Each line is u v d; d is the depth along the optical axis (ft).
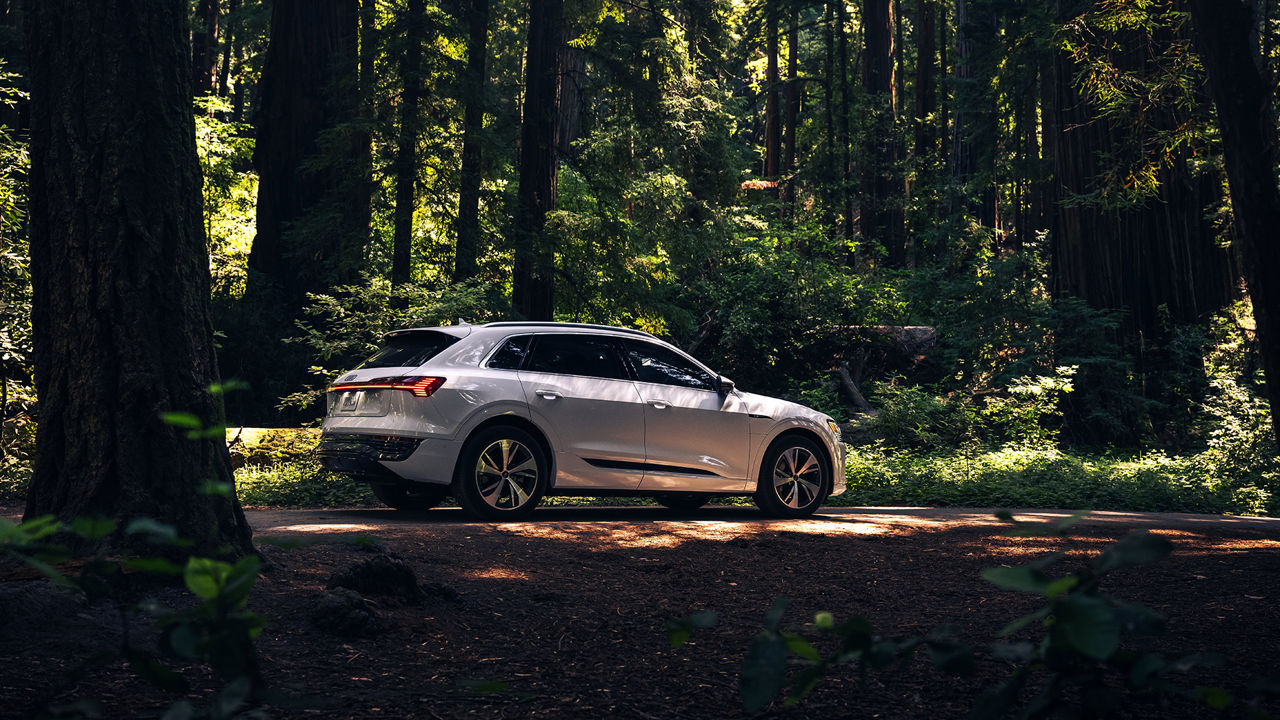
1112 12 51.26
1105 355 66.95
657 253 75.00
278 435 43.19
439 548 21.31
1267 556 24.21
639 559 21.74
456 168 56.90
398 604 15.16
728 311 77.36
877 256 101.60
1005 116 109.29
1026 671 4.19
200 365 15.15
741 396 31.96
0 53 61.98
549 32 61.62
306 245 55.98
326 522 26.18
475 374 27.99
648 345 31.22
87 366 14.47
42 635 11.71
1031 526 3.79
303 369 56.08
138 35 15.08
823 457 32.99
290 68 61.26
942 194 98.68
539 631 14.70
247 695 3.76
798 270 79.82
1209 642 14.25
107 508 14.16
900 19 131.95
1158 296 68.44
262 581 15.24
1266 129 23.29
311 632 13.28
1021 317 67.77
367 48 54.08
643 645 13.97
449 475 27.25
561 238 60.08
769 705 10.75
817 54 137.90
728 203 90.17
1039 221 109.09
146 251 14.78
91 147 14.80
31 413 41.42
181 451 14.57
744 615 16.35
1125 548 3.70
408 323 47.83
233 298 59.31
